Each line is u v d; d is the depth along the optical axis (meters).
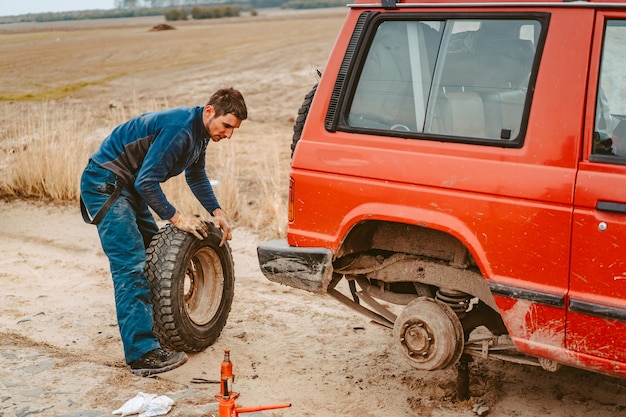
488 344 3.99
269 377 4.68
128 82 21.81
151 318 4.67
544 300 3.53
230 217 8.22
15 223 8.48
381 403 4.30
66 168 9.33
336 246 4.12
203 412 3.98
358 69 4.12
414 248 4.25
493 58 3.78
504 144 3.66
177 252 4.75
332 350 5.07
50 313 5.80
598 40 3.51
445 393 4.38
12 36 62.94
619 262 3.36
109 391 4.23
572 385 4.45
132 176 4.72
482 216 3.67
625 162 3.39
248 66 24.69
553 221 3.50
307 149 4.19
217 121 4.64
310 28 48.34
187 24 82.25
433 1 3.94
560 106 3.54
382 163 3.94
